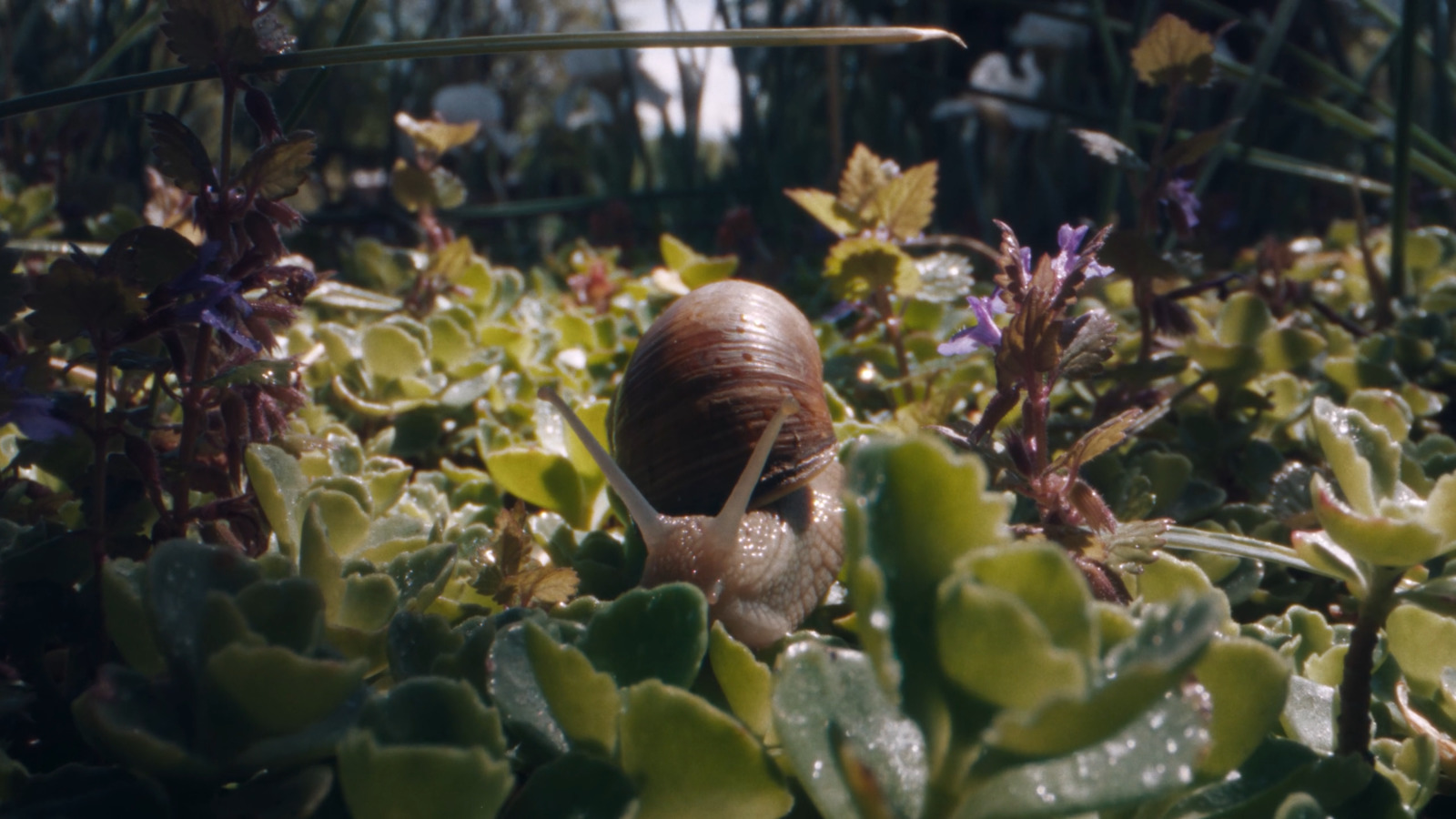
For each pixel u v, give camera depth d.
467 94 0.52
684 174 0.55
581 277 0.35
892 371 0.26
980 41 0.57
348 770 0.11
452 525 0.20
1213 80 0.22
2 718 0.15
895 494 0.10
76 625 0.15
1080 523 0.17
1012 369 0.17
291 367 0.16
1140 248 0.22
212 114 0.53
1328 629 0.17
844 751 0.10
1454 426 0.25
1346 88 0.35
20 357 0.16
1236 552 0.18
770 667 0.17
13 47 0.40
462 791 0.11
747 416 0.21
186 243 0.16
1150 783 0.10
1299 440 0.24
